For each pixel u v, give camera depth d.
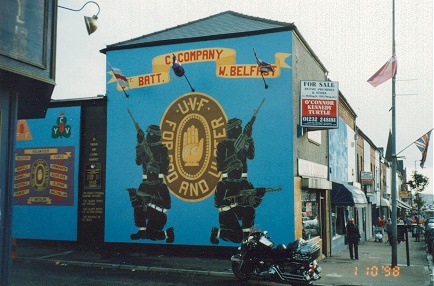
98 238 16.36
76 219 16.66
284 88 14.59
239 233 14.55
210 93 15.31
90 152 16.80
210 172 15.07
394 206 15.46
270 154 14.52
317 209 17.30
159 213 15.56
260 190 14.49
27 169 17.53
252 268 11.19
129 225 15.92
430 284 11.81
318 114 14.95
